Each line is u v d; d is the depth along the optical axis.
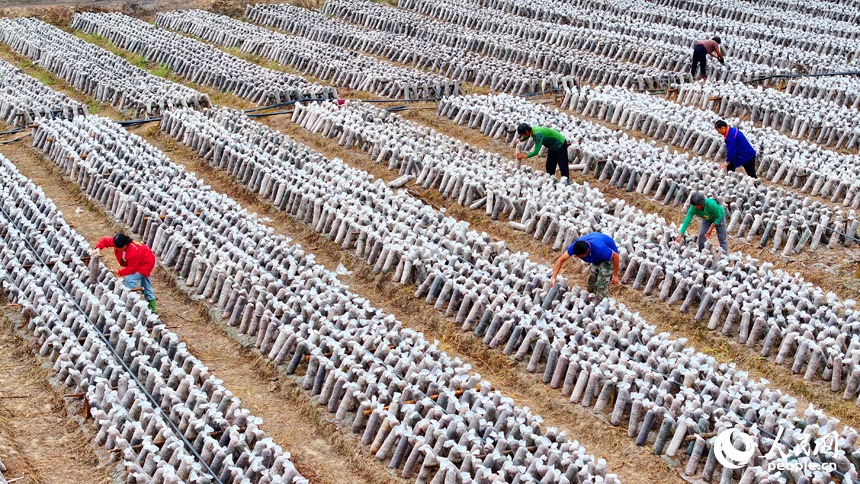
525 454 9.50
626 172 18.45
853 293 14.13
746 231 16.16
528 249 15.85
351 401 10.87
